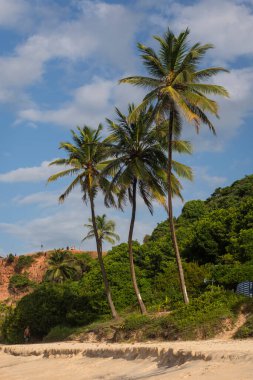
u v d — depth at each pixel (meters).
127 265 45.91
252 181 73.06
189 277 38.84
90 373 23.50
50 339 42.16
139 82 31.39
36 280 122.75
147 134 34.91
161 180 35.38
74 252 118.75
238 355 16.12
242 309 25.59
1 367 32.19
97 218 66.88
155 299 39.06
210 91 30.14
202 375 15.47
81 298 44.47
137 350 23.45
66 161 39.66
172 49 31.47
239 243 39.91
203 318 26.12
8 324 52.59
